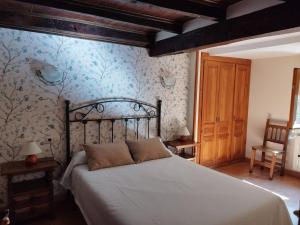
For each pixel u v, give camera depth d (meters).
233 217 1.80
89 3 2.27
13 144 2.82
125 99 3.57
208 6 2.18
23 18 2.63
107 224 1.88
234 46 3.77
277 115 4.45
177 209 1.91
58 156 3.12
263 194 2.18
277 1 1.82
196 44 2.68
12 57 2.72
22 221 2.68
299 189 3.67
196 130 4.23
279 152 4.09
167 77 3.96
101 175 2.61
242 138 4.96
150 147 3.26
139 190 2.26
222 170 4.50
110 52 3.37
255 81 4.79
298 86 3.98
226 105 4.61
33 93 2.88
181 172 2.75
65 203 3.16
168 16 2.63
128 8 2.40
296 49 3.48
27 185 2.77
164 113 4.01
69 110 3.12
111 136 3.50
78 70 3.15
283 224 2.06
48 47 2.92
